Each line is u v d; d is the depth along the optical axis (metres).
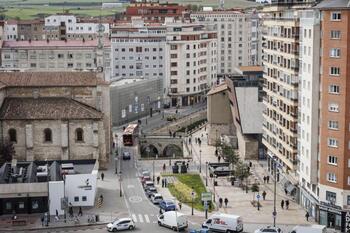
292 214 177.88
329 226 167.62
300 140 182.25
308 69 172.25
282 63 196.75
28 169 196.38
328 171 166.75
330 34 163.62
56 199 180.12
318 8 165.38
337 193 165.12
